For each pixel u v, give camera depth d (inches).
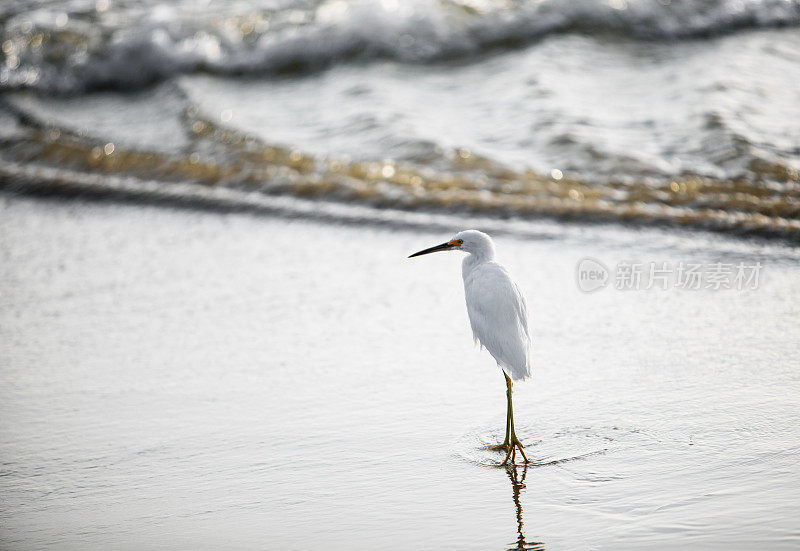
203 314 457.4
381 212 587.5
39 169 714.8
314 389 367.2
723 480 278.4
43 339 434.6
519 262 498.3
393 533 261.9
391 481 292.7
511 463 299.9
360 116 730.8
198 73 898.7
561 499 274.7
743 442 301.9
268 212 609.3
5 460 319.6
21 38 940.6
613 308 433.4
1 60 922.1
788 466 283.6
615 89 730.8
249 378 381.1
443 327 425.1
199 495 290.2
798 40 809.5
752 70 737.6
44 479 305.3
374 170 635.5
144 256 551.2
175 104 829.2
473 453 308.5
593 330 410.3
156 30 930.7
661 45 827.4
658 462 293.0
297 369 387.9
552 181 591.5
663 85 727.1
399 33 874.1
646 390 348.8
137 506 285.6
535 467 295.9
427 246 535.8
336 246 546.9
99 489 297.4
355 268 510.0
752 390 341.4
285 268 516.4
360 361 392.5
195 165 687.7
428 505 276.7
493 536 257.0
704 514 260.1
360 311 450.0
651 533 252.4
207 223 602.9
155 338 430.0
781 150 594.9
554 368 375.2
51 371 397.7
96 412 355.9
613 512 265.1
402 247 536.7
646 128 649.0
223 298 477.7
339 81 833.5
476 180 605.3
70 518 280.4
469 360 388.2
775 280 451.2
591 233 529.0
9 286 510.6
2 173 705.6
